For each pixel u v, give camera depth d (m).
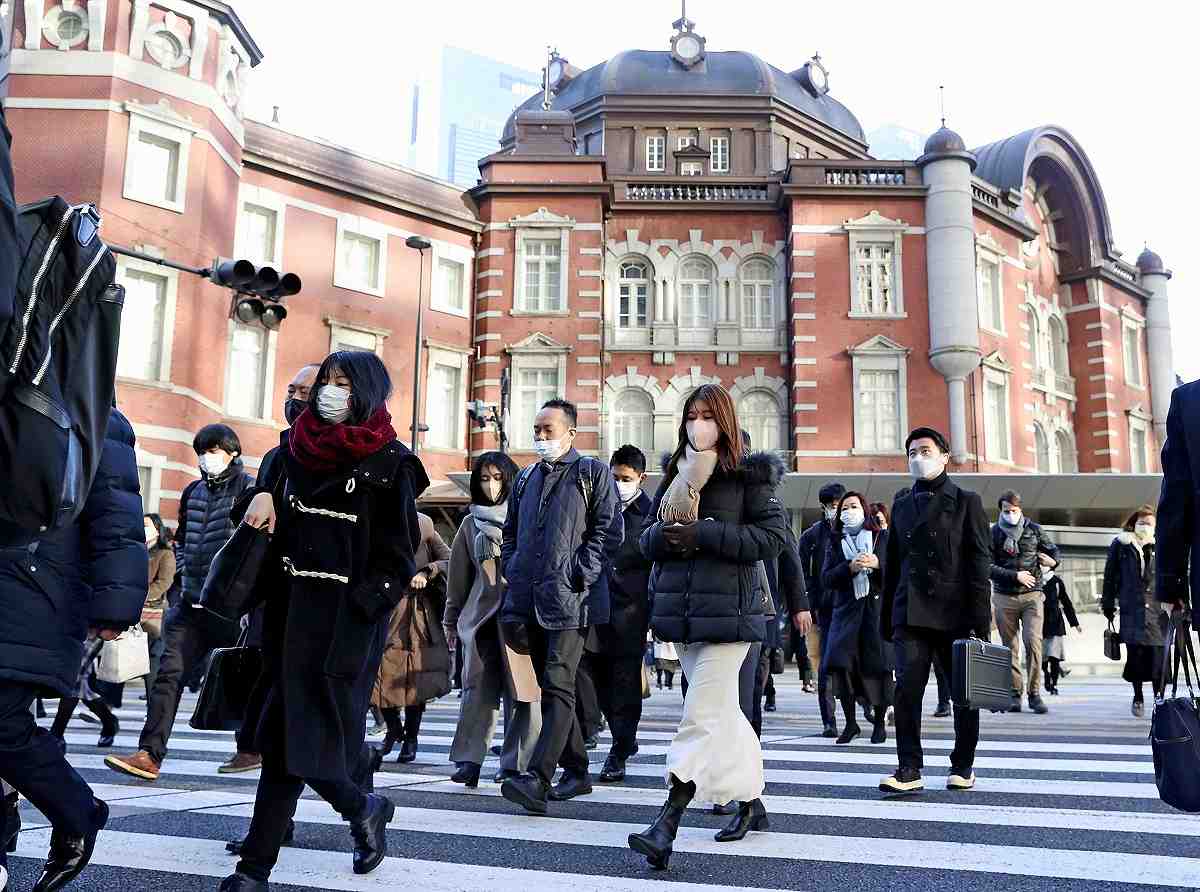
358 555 3.34
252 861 3.16
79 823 3.17
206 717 3.32
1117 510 25.64
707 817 4.90
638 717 6.30
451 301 28.42
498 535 6.15
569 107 34.78
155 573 9.98
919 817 4.84
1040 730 8.98
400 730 7.29
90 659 7.86
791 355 28.25
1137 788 5.69
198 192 22.30
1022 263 31.25
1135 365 35.41
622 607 6.35
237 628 6.12
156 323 21.42
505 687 5.82
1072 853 4.07
